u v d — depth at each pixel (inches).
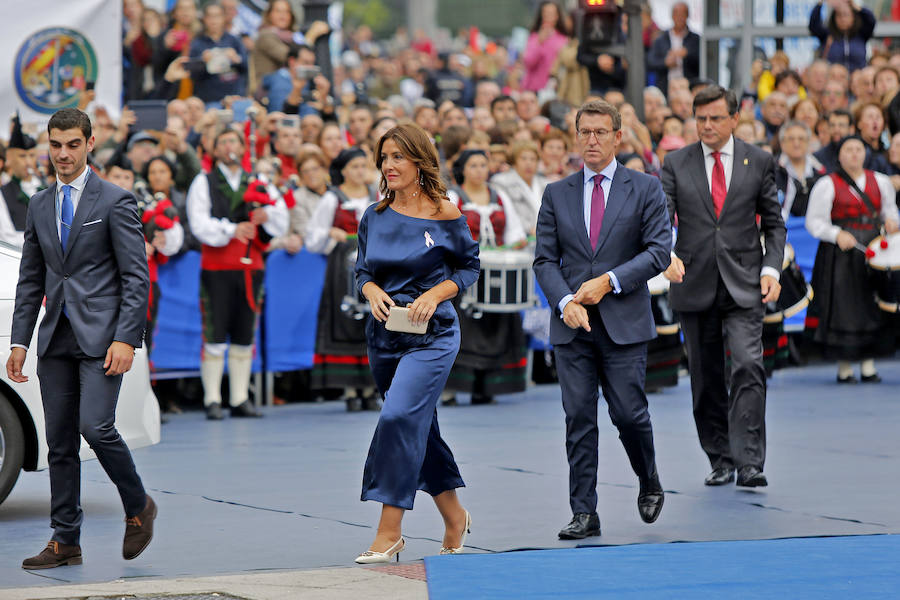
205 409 1412.4
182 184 1465.3
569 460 821.2
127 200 741.9
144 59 1846.7
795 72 1947.6
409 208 746.8
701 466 1064.2
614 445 1170.0
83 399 734.5
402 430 721.0
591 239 818.2
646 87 2065.7
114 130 1481.3
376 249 741.9
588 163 820.0
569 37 2257.6
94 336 730.2
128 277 737.6
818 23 2094.0
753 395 963.3
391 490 725.9
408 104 2287.2
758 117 2025.1
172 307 1386.6
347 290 1422.2
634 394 813.2
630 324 808.3
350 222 1432.1
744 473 962.1
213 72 1728.6
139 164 1411.2
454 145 1515.7
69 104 1465.3
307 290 1444.4
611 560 729.6
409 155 737.6
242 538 820.6
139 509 750.5
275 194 1397.6
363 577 695.1
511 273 1455.5
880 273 1594.5
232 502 930.1
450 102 1781.5
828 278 1610.5
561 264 832.9
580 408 813.9
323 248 1439.5
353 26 5649.6
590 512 813.9
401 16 5693.9
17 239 1306.6
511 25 5290.4
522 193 1528.1
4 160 1315.2
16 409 880.9
